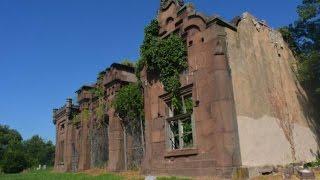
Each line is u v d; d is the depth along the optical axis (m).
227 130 14.85
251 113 16.22
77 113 34.31
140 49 20.00
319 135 21.16
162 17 19.62
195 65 16.83
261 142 16.20
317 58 20.11
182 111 17.48
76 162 32.12
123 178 18.38
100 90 28.12
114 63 25.94
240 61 16.69
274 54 19.56
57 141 38.50
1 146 81.12
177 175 16.88
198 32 17.00
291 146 18.19
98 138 28.36
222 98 15.21
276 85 18.69
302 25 22.25
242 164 14.77
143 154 22.58
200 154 15.77
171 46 17.92
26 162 57.34
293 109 19.44
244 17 18.12
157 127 18.77
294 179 14.10
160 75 18.66
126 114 24.84
